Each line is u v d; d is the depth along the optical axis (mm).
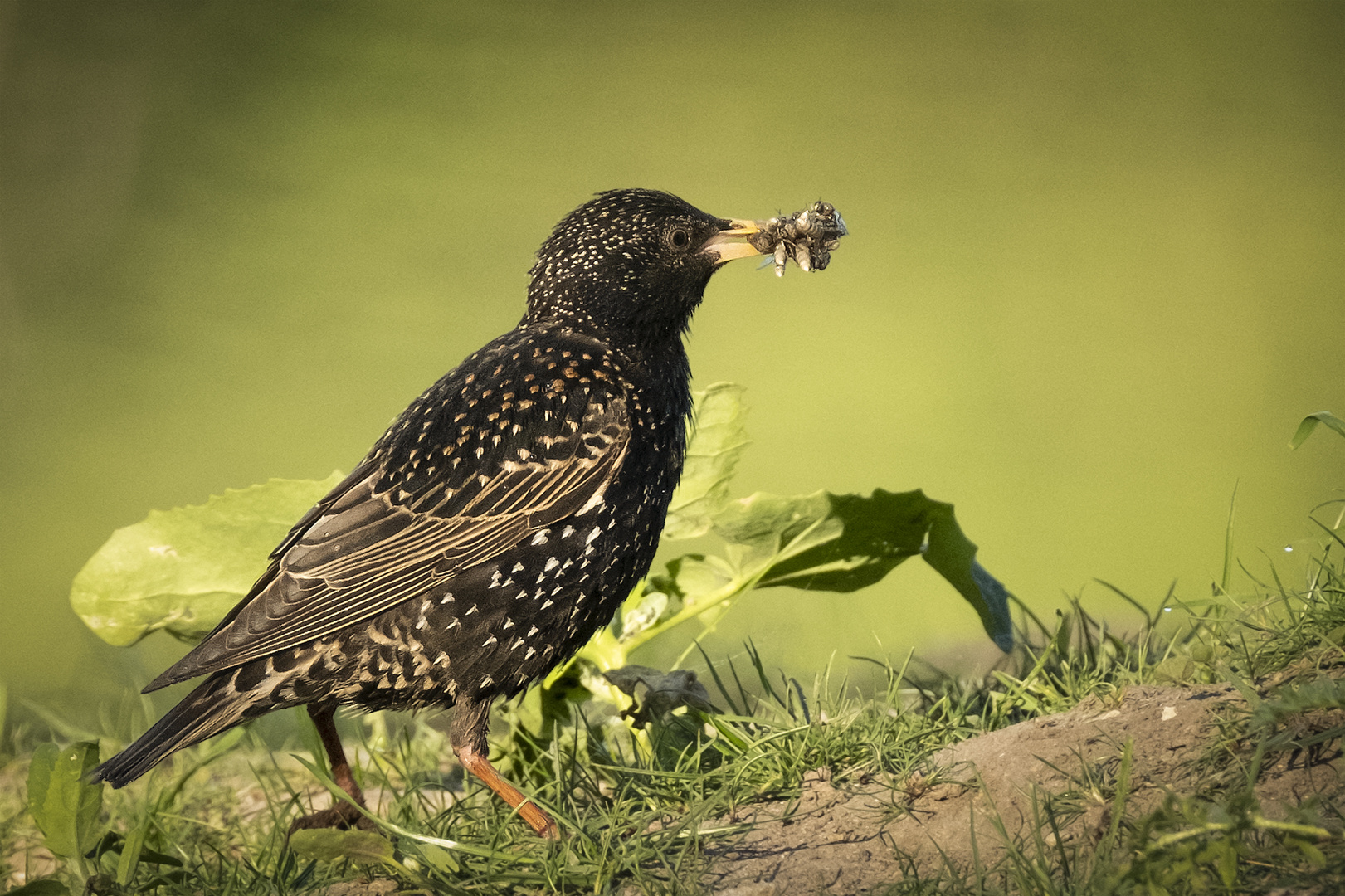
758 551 6129
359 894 4527
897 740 4891
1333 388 19484
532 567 4875
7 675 9344
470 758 4926
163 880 4848
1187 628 5645
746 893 4137
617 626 6176
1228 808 3547
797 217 5504
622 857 4328
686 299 5551
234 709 4711
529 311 5680
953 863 4078
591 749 5539
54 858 5676
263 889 4742
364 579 4742
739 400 6180
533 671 4988
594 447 4984
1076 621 5941
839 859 4273
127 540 6090
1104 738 4359
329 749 5246
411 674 4855
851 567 6223
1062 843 3947
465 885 4359
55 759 4609
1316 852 3424
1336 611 4625
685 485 6191
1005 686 5395
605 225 5477
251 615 4664
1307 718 3998
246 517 6125
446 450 4906
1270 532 13773
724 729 4988
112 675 8883
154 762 4586
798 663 7980
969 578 6078
